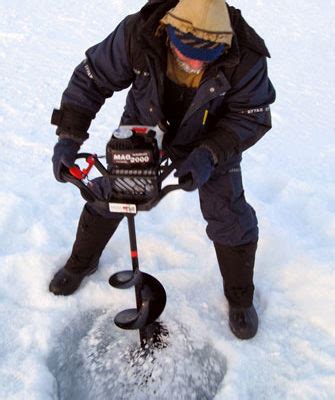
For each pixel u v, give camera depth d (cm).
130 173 182
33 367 220
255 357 234
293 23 757
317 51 655
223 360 238
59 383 228
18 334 235
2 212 302
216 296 266
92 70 209
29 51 561
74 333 247
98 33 638
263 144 427
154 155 179
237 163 222
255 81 191
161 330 247
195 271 279
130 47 196
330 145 433
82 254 253
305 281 274
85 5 739
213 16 167
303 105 507
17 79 493
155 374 230
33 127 413
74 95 214
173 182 341
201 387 229
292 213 333
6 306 249
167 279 272
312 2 872
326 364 232
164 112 201
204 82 186
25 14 673
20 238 290
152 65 189
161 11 185
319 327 251
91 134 418
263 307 265
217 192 222
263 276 280
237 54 181
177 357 237
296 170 391
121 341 245
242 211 229
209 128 211
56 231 298
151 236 298
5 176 343
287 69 593
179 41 172
